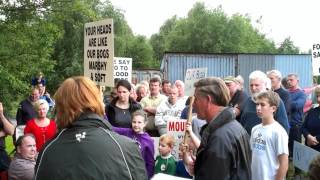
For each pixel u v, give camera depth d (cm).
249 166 322
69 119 271
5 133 692
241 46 5725
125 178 261
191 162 445
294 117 819
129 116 660
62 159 261
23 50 1463
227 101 333
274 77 733
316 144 686
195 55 2719
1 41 1417
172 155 635
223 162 307
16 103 1588
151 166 583
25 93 1524
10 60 1457
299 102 827
